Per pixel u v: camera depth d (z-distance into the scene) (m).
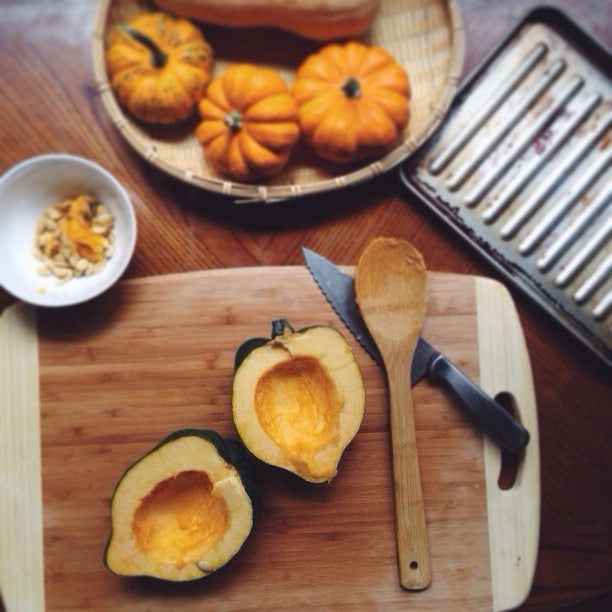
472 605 0.65
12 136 0.72
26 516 0.64
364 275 0.65
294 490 0.65
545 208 0.72
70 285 0.67
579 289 0.71
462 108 0.73
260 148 0.68
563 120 0.73
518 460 0.67
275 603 0.64
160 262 0.71
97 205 0.68
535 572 0.70
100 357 0.66
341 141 0.68
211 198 0.72
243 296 0.67
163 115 0.69
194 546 0.62
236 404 0.58
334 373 0.59
